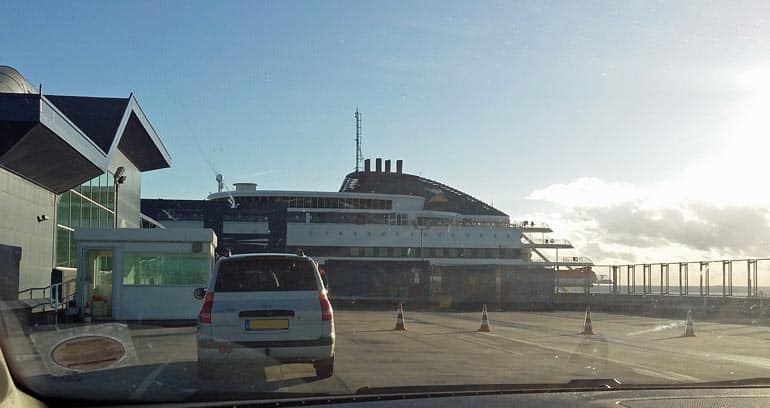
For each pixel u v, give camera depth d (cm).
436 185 7112
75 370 1024
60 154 2302
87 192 3142
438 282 4997
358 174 7119
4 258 2080
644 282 4259
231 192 6234
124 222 3797
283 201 6088
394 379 1065
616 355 1499
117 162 3591
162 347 1420
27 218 2383
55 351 1120
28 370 945
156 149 3891
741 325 2716
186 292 2219
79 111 3173
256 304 1012
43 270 2556
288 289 1029
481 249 6028
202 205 5750
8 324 1476
